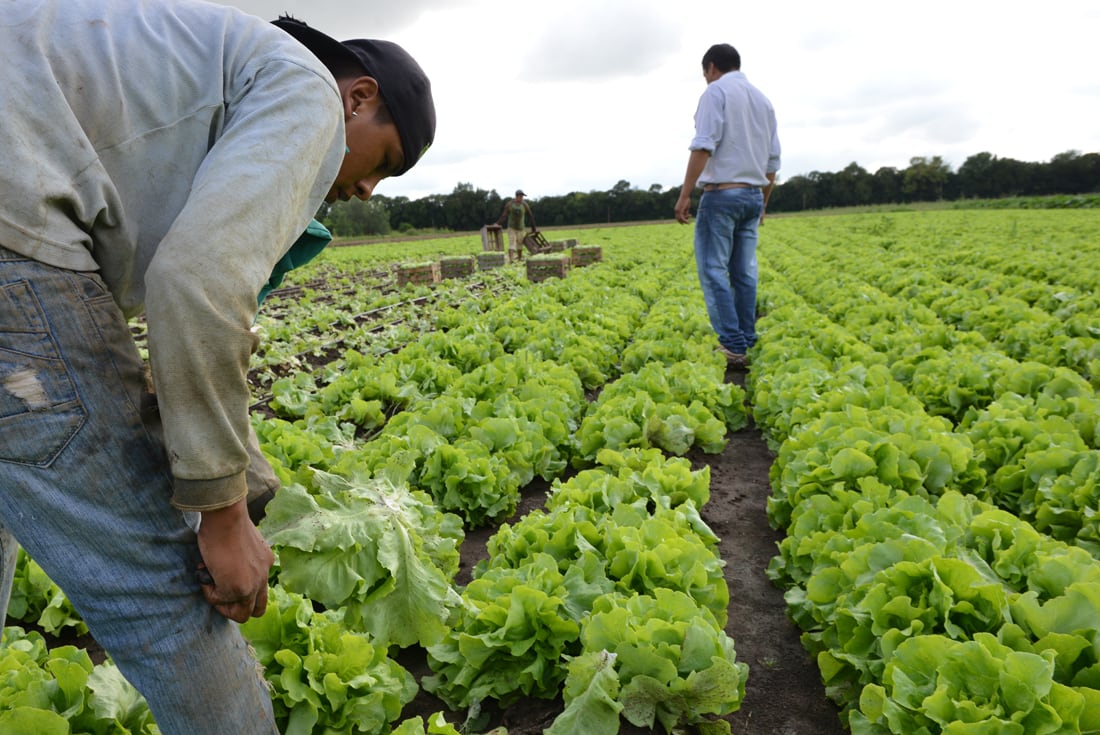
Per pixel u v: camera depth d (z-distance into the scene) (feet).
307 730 9.25
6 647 10.66
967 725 8.07
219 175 4.61
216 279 4.39
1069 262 54.90
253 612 5.49
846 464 14.76
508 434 18.19
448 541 10.85
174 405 4.56
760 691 11.63
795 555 13.58
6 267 4.38
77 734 8.44
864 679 10.26
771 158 29.45
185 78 5.02
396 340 38.06
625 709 9.45
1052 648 8.93
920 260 66.69
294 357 33.53
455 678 10.77
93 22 4.90
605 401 23.12
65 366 4.60
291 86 5.10
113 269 5.06
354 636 9.78
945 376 22.04
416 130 6.28
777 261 83.10
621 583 11.64
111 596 5.03
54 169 4.51
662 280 60.80
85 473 4.75
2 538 5.52
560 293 50.98
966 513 12.67
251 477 7.29
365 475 8.96
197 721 5.52
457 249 136.98
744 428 23.82
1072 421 17.66
